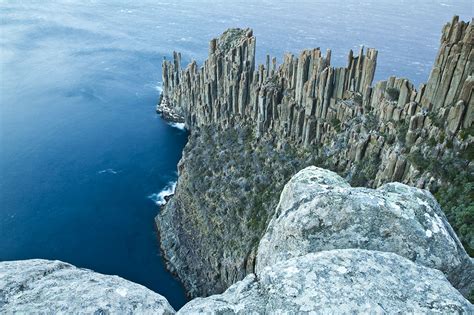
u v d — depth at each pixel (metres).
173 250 96.25
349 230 16.61
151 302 12.73
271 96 86.62
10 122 155.50
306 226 16.98
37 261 14.01
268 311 12.41
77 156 134.25
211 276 86.12
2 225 102.81
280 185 80.12
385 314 11.82
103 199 114.56
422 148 54.59
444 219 18.11
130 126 156.38
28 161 130.12
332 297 12.32
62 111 167.38
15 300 11.94
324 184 20.75
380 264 13.73
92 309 11.83
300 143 82.31
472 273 16.30
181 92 151.38
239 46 95.62
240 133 97.81
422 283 13.08
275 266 14.00
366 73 71.44
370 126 66.50
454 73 52.75
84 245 98.25
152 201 114.88
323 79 74.88
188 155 110.31
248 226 79.75
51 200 112.81
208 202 92.94
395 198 17.80
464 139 51.44
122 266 93.12
